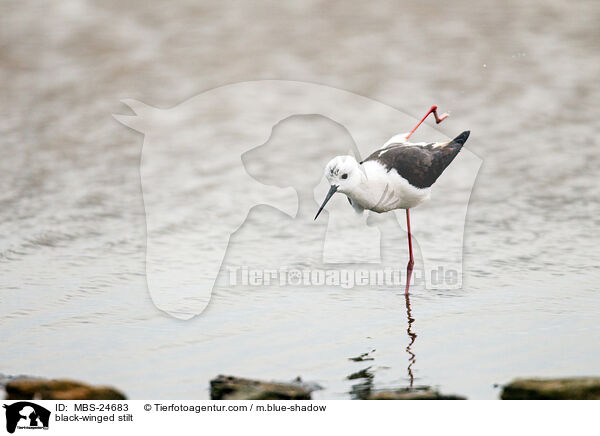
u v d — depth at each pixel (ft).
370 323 31.60
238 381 26.58
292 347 29.53
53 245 40.14
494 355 28.58
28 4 77.82
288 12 75.97
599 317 31.53
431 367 27.89
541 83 63.00
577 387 25.36
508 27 73.00
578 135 55.01
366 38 70.85
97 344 29.73
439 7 76.79
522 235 41.06
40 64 67.10
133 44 70.44
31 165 50.90
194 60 67.26
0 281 35.65
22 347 29.43
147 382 26.89
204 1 78.13
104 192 47.21
